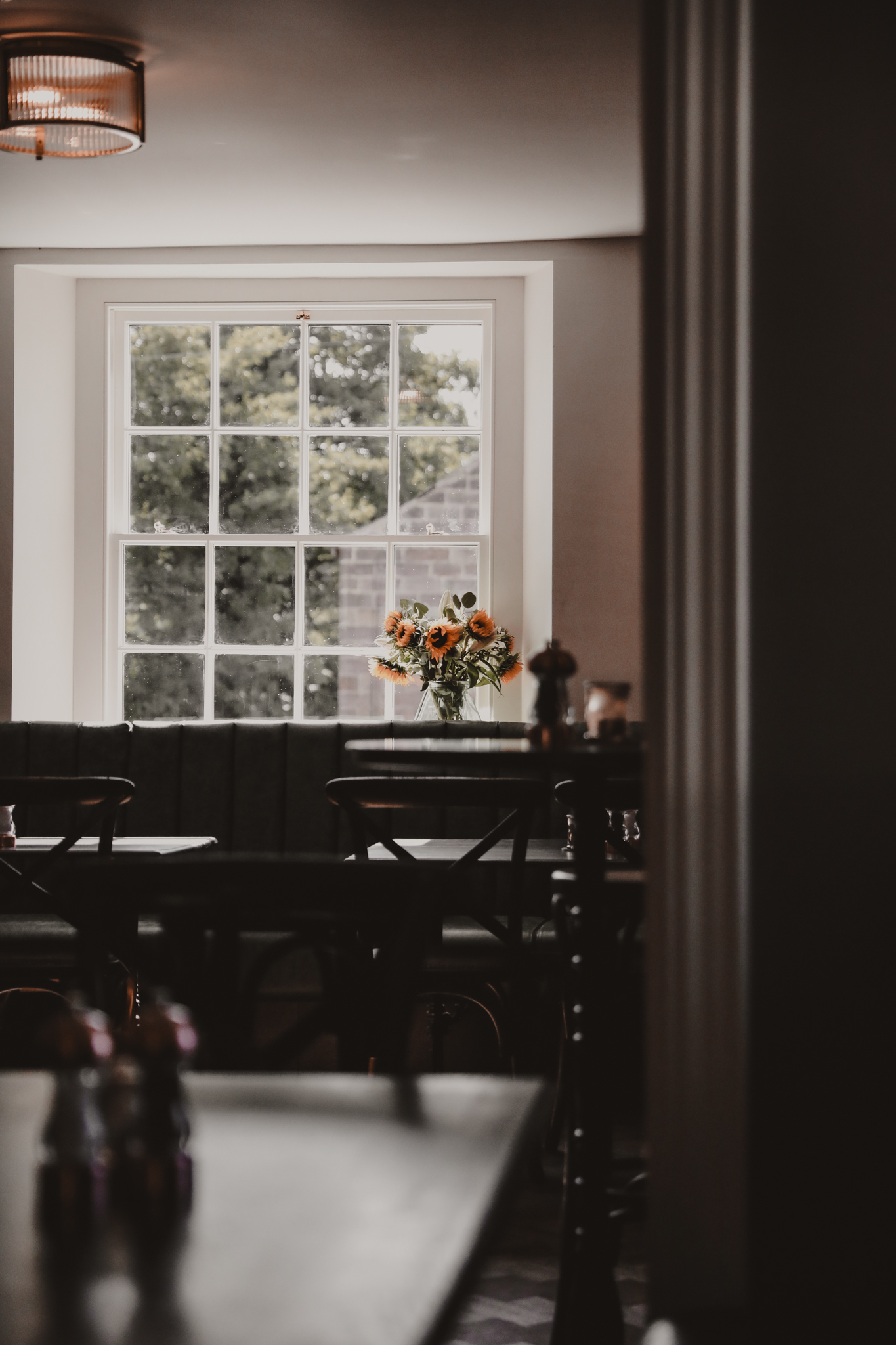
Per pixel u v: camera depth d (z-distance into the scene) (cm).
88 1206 92
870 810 161
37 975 359
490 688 506
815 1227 159
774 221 162
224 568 515
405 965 156
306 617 515
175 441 516
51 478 500
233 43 317
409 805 307
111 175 406
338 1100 125
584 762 208
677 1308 157
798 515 162
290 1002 391
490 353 507
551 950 353
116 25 309
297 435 515
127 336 514
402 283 505
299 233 470
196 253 488
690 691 158
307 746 449
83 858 322
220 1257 86
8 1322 76
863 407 162
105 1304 79
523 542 504
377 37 313
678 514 159
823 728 162
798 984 161
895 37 162
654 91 160
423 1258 87
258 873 163
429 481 512
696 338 160
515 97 349
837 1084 160
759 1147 159
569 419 470
